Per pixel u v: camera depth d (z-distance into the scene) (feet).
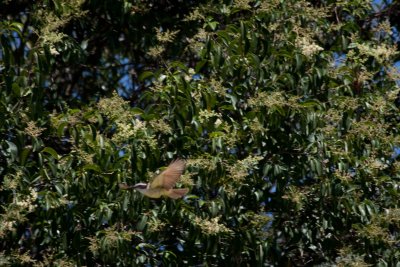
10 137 38.81
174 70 43.47
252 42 40.68
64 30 44.39
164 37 39.81
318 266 42.75
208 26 43.52
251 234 39.32
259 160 39.70
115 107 38.24
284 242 42.16
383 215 40.83
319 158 40.14
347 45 43.62
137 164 37.96
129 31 44.34
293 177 40.47
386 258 40.81
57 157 38.14
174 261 39.14
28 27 44.27
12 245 38.14
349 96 41.86
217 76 41.16
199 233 38.24
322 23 43.42
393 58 45.60
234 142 39.24
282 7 42.29
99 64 47.65
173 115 39.06
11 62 38.78
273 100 38.73
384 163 41.98
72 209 37.96
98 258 39.11
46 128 38.34
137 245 38.63
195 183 38.58
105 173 37.88
